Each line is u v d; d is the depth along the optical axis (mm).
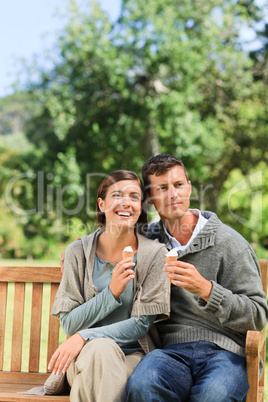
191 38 18984
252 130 19219
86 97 19062
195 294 2732
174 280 2656
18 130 28547
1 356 3238
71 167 19125
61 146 20688
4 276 3262
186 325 2809
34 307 3229
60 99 19578
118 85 18375
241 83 19031
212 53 19031
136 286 2818
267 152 19453
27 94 21891
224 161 19438
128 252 2695
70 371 2658
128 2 18766
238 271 2773
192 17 19094
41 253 23953
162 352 2645
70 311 2793
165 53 18062
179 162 2982
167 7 18594
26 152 22703
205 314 2771
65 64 19562
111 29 19141
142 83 19016
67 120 19250
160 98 18141
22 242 24141
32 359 3195
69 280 2859
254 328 2674
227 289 2715
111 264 2885
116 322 2824
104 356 2482
